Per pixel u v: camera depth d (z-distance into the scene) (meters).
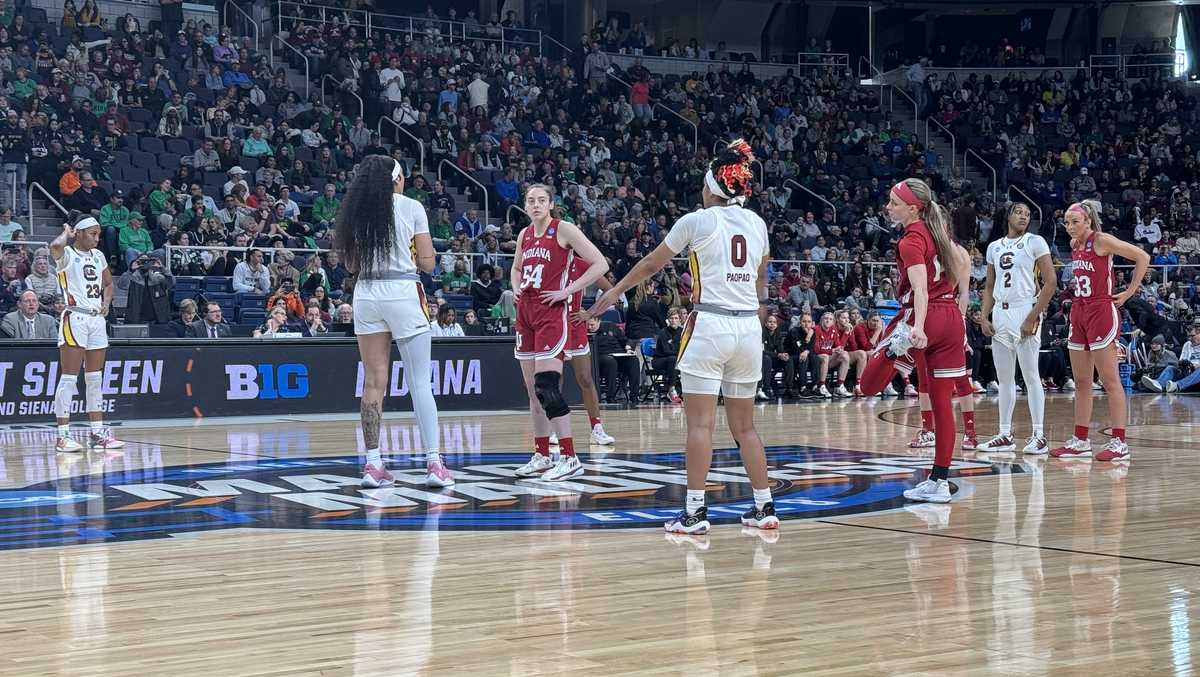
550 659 3.08
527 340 7.04
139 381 11.49
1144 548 4.66
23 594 3.86
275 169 18.31
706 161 23.45
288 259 15.54
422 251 6.41
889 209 6.04
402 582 4.04
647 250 19.23
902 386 16.06
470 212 18.89
